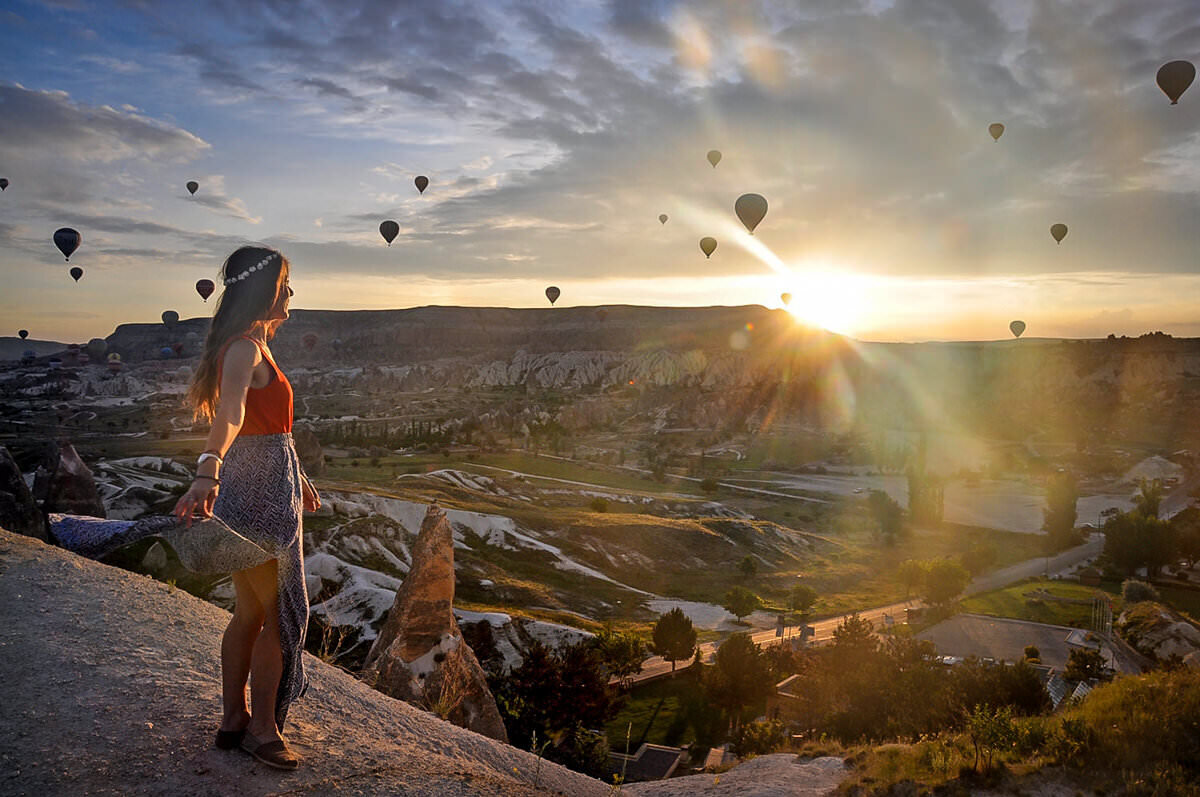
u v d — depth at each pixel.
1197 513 113.81
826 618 76.69
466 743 5.62
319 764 3.81
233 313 3.62
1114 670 50.38
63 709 3.59
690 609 77.00
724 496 143.50
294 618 3.71
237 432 3.43
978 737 9.10
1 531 5.23
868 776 9.20
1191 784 7.39
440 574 18.41
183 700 3.92
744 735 31.39
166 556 41.88
